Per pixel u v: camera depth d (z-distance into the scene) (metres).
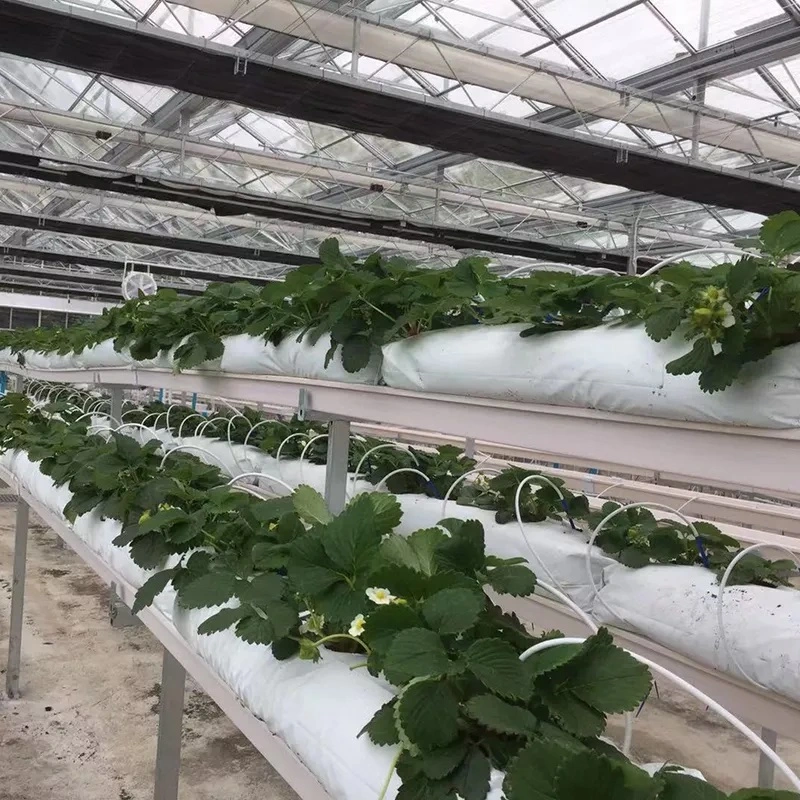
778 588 1.50
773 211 5.64
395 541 1.05
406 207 8.23
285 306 1.67
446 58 4.22
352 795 0.80
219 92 4.03
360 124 4.39
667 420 0.94
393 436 4.57
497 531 1.83
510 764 0.62
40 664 3.17
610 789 0.56
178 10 4.27
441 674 0.77
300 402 1.69
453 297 1.36
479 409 1.23
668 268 0.99
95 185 6.34
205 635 1.23
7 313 15.91
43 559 4.71
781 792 0.61
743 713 1.36
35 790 2.30
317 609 1.03
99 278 13.55
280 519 1.37
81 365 3.38
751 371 0.83
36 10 3.25
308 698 0.94
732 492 4.11
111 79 5.66
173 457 2.44
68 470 2.32
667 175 4.96
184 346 2.07
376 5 4.17
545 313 1.08
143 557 1.50
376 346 1.44
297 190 8.12
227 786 2.38
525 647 0.93
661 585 1.50
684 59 4.45
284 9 3.82
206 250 9.57
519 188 7.33
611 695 0.76
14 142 7.12
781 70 4.55
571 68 4.48
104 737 2.63
